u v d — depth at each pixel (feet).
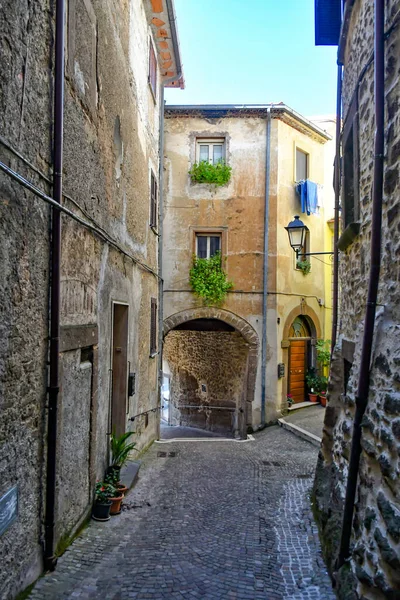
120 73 20.53
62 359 12.79
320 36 20.47
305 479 22.20
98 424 16.97
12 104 9.54
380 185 10.88
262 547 14.10
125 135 21.83
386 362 10.07
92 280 15.96
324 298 46.75
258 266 40.55
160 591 11.27
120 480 19.42
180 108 40.52
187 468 24.35
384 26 10.91
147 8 27.81
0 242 9.11
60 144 11.96
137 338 25.68
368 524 9.82
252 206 40.86
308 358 46.06
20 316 10.12
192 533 15.10
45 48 11.38
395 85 10.28
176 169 40.96
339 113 19.38
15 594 10.09
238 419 42.45
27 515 10.71
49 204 11.64
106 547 13.67
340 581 10.78
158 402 35.12
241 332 40.14
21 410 10.28
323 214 47.06
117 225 20.33
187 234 40.73
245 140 41.32
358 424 11.23
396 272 10.10
